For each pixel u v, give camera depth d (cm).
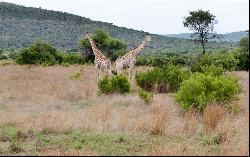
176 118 1315
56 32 13762
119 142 1040
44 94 1953
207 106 1340
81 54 5575
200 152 880
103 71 2744
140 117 1309
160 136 1102
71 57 5244
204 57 2736
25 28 13875
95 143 1026
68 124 1183
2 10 15200
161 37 14150
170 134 1116
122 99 1745
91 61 5425
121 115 1347
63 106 1652
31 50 4734
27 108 1600
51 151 938
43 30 13838
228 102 1443
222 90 1456
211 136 1084
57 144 1026
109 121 1248
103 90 2019
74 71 3347
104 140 1052
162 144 978
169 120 1278
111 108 1487
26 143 1041
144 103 1656
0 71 3250
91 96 1933
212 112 1255
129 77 2572
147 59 4916
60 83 2397
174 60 3975
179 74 2188
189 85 1455
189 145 982
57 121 1211
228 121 1211
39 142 1044
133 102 1678
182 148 916
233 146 954
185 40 13838
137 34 14175
